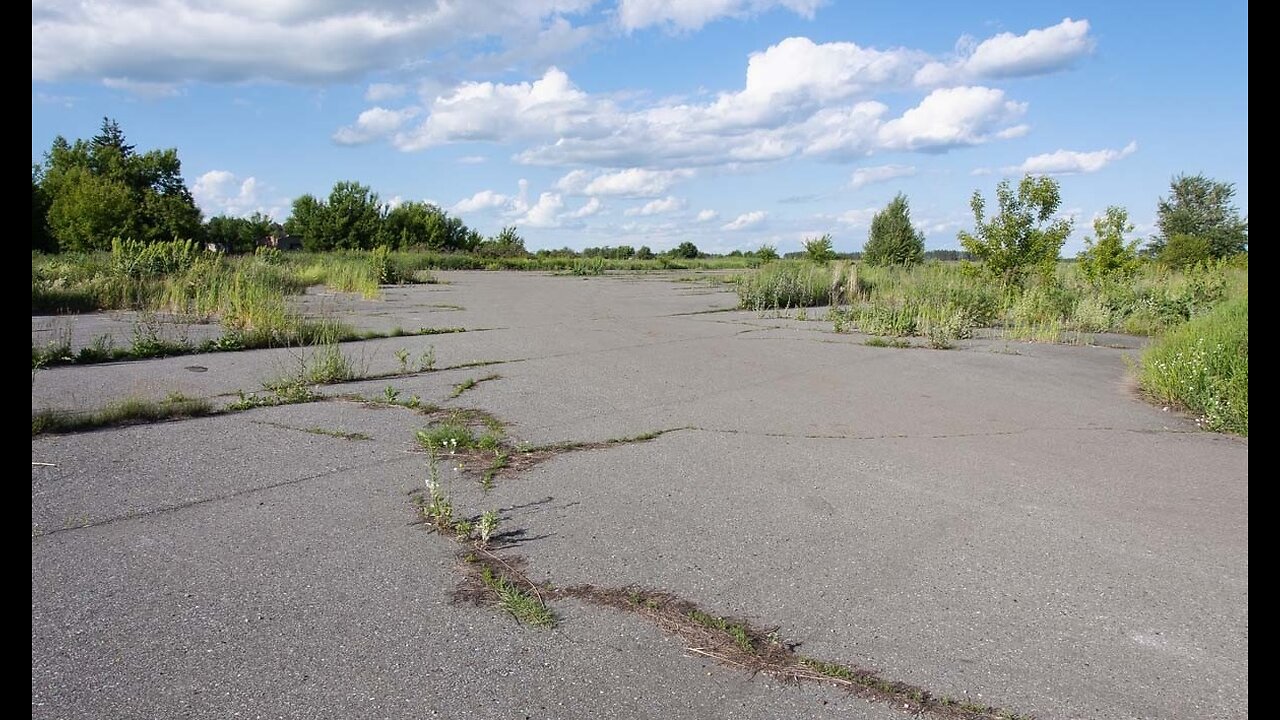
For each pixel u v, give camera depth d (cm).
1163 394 784
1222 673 281
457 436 567
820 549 389
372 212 7288
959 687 269
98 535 388
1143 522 436
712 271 4956
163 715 243
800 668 279
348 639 292
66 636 290
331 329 1134
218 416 640
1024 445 608
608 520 421
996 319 1641
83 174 5391
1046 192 1781
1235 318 917
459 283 3081
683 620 313
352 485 472
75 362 883
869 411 718
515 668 274
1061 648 297
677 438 602
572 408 693
